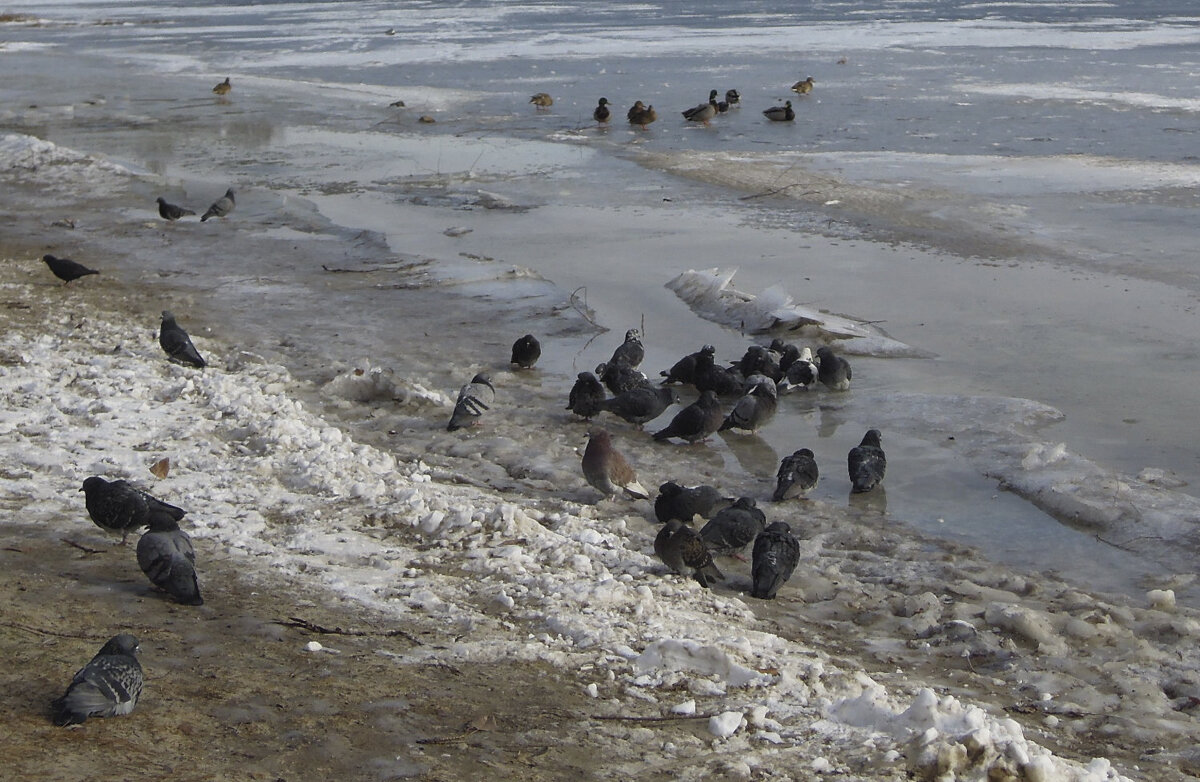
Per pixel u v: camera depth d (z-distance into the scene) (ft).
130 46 235.81
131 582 29.55
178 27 284.41
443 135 127.85
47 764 19.26
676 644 26.40
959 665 30.25
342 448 42.52
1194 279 69.46
